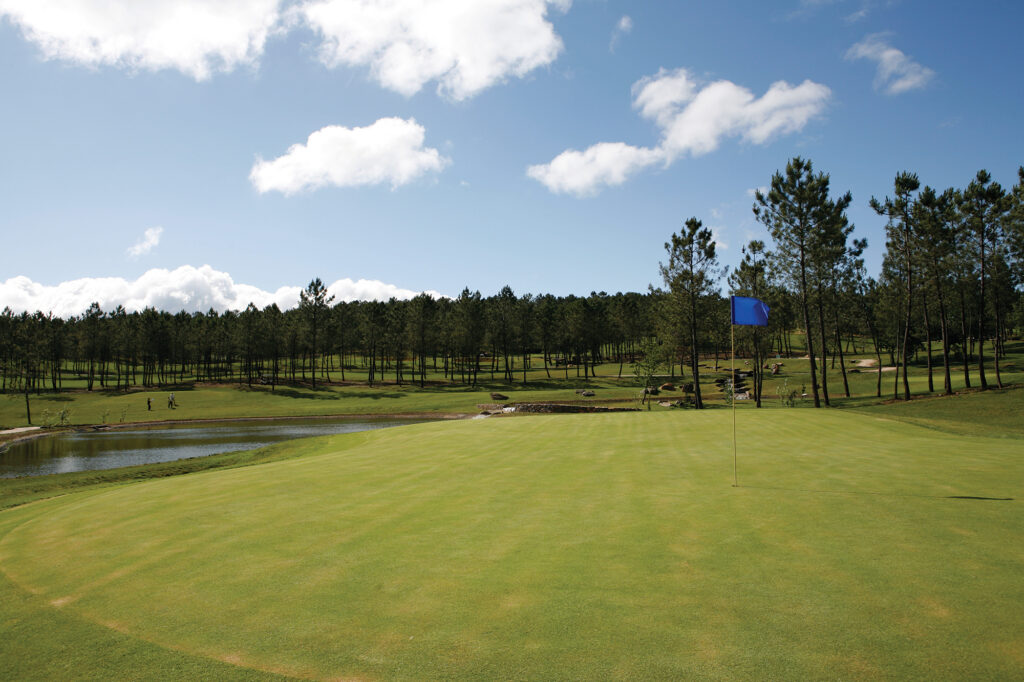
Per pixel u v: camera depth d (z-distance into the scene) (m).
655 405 54.38
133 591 6.77
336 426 51.28
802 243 41.62
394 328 95.94
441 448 20.05
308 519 9.89
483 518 9.61
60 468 29.34
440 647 5.09
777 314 51.28
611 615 5.58
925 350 84.25
